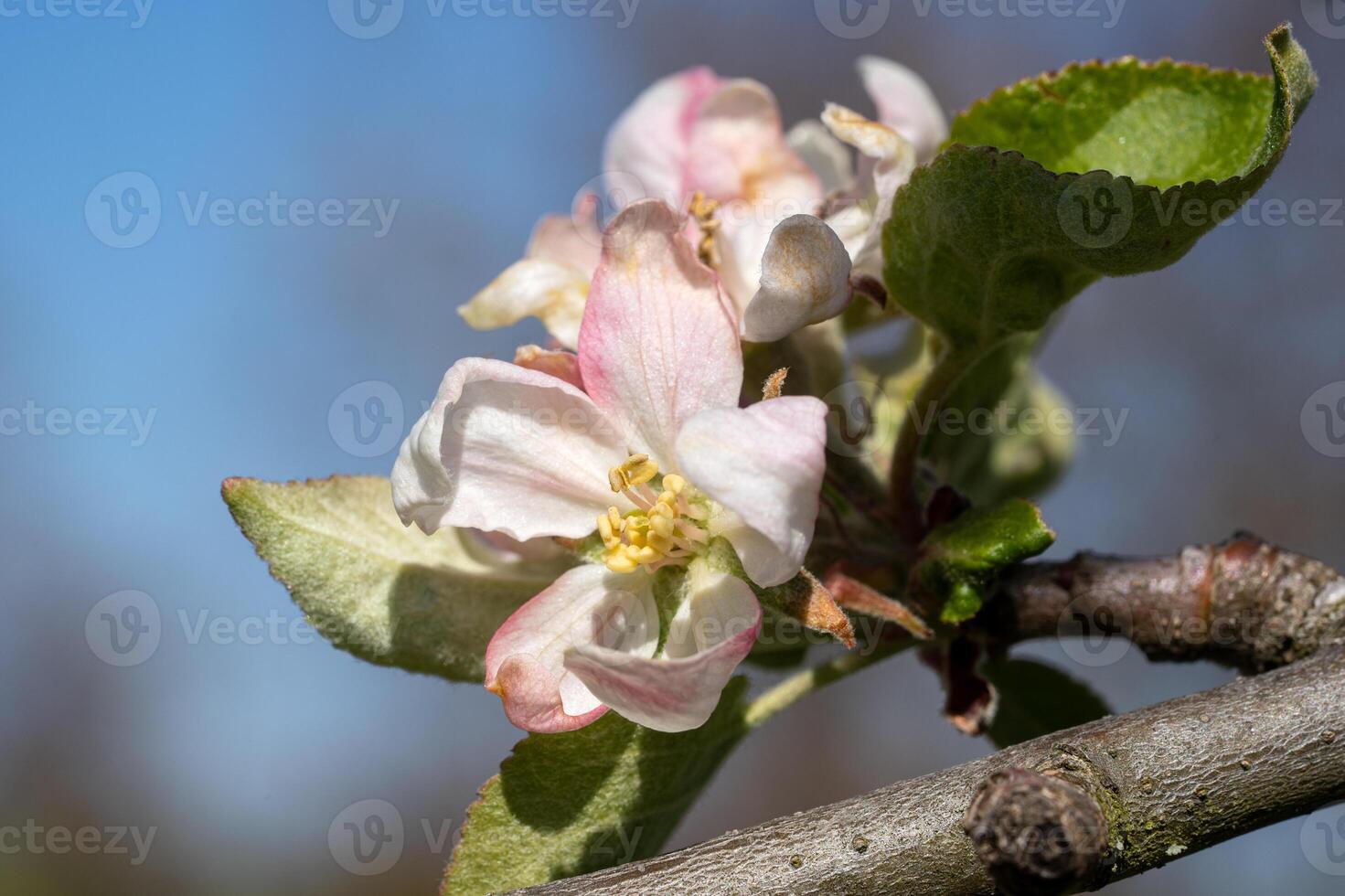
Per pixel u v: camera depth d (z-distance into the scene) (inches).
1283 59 11.8
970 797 11.5
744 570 11.9
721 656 11.4
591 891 11.5
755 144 13.2
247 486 12.6
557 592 12.1
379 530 12.7
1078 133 12.9
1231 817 11.5
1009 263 12.3
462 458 12.0
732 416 11.4
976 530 12.4
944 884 11.4
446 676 12.6
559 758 12.1
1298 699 11.6
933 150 13.3
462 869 12.0
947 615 12.3
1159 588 12.7
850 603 12.1
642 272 12.0
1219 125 12.7
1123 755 11.6
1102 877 11.5
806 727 31.4
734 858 11.5
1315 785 11.6
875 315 13.0
